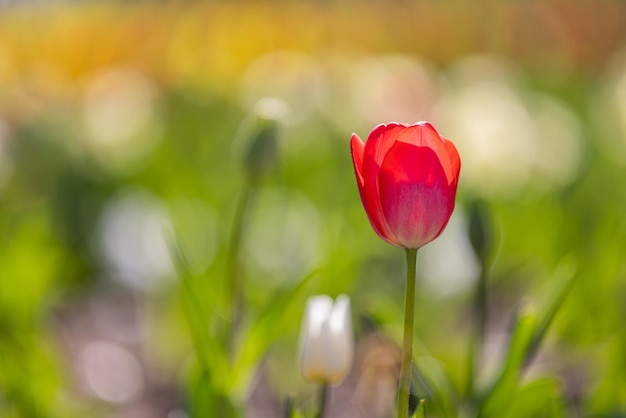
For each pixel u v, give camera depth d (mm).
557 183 9117
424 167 2539
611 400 4504
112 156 10039
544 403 3844
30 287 6258
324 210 8344
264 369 6160
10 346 5574
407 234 2592
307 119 10938
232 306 4438
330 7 22250
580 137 10680
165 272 7547
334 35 21719
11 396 4961
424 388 3541
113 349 7160
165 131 11688
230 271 4496
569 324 5922
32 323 6234
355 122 10930
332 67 14703
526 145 8211
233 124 11844
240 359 3959
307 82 12344
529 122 8867
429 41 22188
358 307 6312
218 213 8141
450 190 2594
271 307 3916
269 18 21172
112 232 8188
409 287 2637
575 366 5758
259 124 4469
